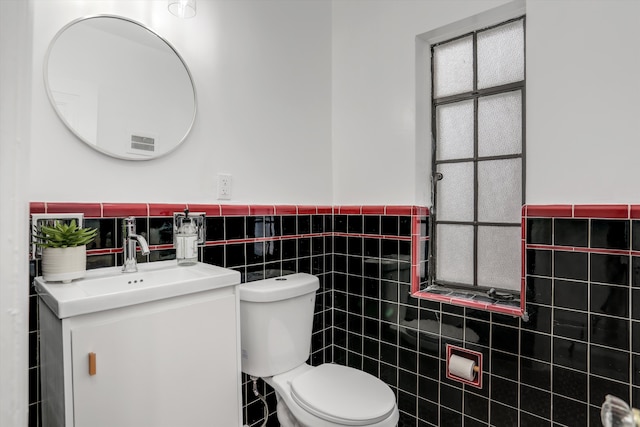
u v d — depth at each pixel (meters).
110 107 1.21
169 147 1.35
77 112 1.13
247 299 1.44
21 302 0.82
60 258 1.01
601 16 1.21
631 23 1.16
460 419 1.53
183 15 1.28
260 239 1.66
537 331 1.33
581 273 1.24
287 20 1.82
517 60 1.55
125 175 1.25
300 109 1.88
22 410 0.83
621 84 1.18
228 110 1.55
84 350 0.84
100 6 1.19
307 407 1.26
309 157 1.92
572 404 1.26
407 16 1.74
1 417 0.79
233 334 1.17
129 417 0.91
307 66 1.92
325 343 1.99
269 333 1.45
